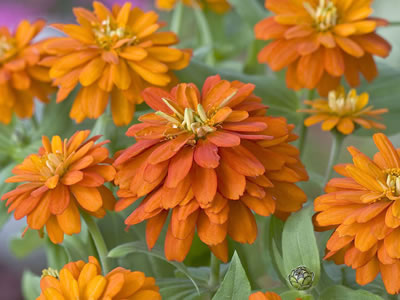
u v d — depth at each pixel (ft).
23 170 1.20
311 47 1.36
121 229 1.38
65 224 1.15
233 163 1.11
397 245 1.08
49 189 1.16
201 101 1.19
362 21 1.40
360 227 1.10
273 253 1.25
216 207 1.10
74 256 1.28
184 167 1.11
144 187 1.12
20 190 1.16
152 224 1.15
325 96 1.40
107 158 1.20
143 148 1.13
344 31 1.38
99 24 1.38
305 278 1.14
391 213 1.09
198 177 1.12
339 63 1.36
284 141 1.18
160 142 1.15
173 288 1.25
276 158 1.15
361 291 1.14
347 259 1.11
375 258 1.12
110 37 1.36
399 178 1.12
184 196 1.11
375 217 1.10
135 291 1.09
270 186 1.12
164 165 1.12
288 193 1.16
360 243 1.09
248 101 1.21
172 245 1.13
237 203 1.14
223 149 1.13
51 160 1.17
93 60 1.32
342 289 1.15
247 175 1.11
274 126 1.16
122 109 1.34
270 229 1.25
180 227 1.11
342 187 1.16
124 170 1.15
